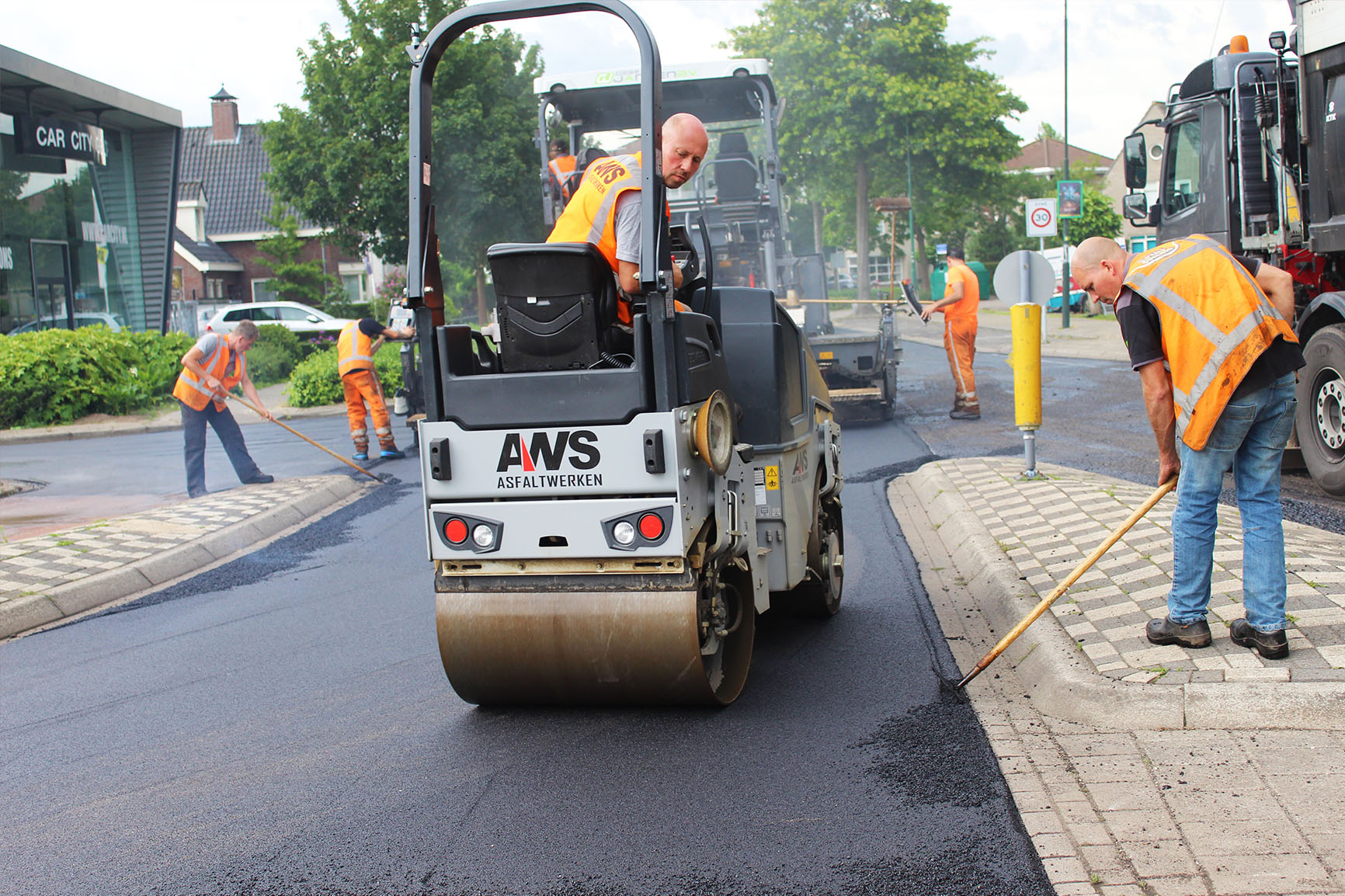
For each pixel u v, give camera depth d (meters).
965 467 9.19
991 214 60.72
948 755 3.91
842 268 74.00
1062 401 13.80
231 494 10.09
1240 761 3.62
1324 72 8.29
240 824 3.70
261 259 39.09
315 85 26.52
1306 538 5.80
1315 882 2.90
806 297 13.88
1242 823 3.23
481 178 25.22
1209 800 3.39
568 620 4.17
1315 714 3.82
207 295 45.66
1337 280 8.80
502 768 4.05
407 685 5.06
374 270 46.94
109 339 18.72
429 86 4.27
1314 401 7.98
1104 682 4.12
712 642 4.34
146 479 11.90
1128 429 11.29
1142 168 11.20
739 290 4.89
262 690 5.11
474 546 4.16
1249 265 4.41
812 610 5.69
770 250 11.73
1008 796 3.55
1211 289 4.11
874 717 4.35
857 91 45.41
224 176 49.16
